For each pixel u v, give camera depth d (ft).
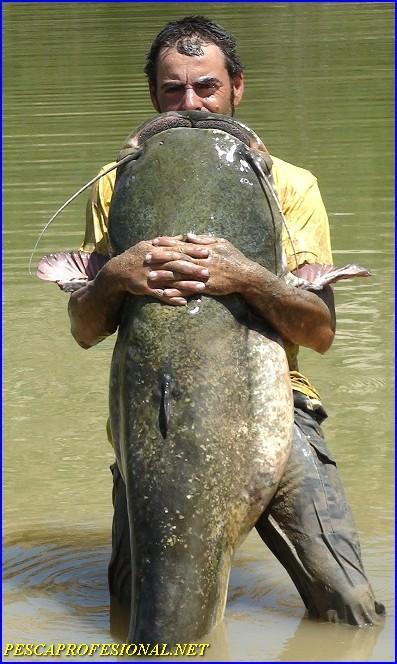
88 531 17.13
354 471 18.44
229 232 12.93
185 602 11.96
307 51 56.39
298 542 14.03
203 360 12.44
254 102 45.42
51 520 17.48
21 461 19.47
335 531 14.05
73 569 15.89
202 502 12.12
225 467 12.34
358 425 20.21
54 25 68.80
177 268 12.54
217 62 14.76
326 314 13.60
